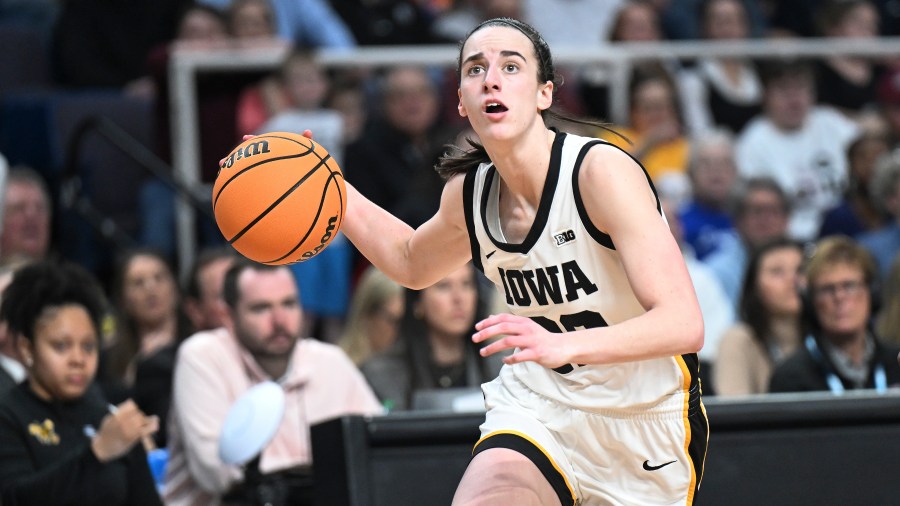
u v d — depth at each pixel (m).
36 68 28.22
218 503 15.07
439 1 31.27
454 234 10.50
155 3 28.56
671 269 8.98
